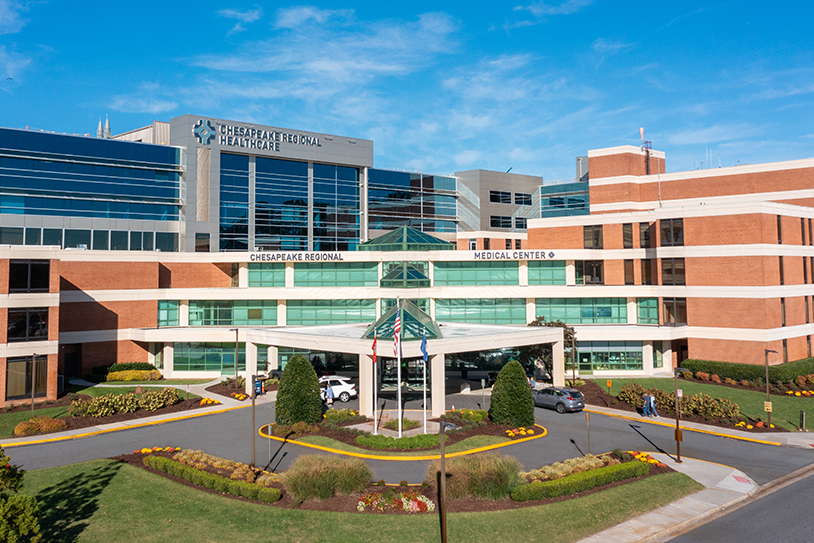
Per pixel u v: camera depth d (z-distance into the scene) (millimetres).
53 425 34594
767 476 27359
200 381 52594
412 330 37125
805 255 53250
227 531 20688
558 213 84500
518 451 30047
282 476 25156
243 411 39875
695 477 26953
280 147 73875
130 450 30469
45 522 21516
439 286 58562
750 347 49000
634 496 24297
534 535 20844
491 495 23578
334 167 79438
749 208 49562
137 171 65938
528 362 54094
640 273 57000
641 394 41594
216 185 69438
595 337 51719
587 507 23031
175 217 68062
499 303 58312
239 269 61125
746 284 49406
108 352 53844
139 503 23000
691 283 52312
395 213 86688
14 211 59438
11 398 40406
